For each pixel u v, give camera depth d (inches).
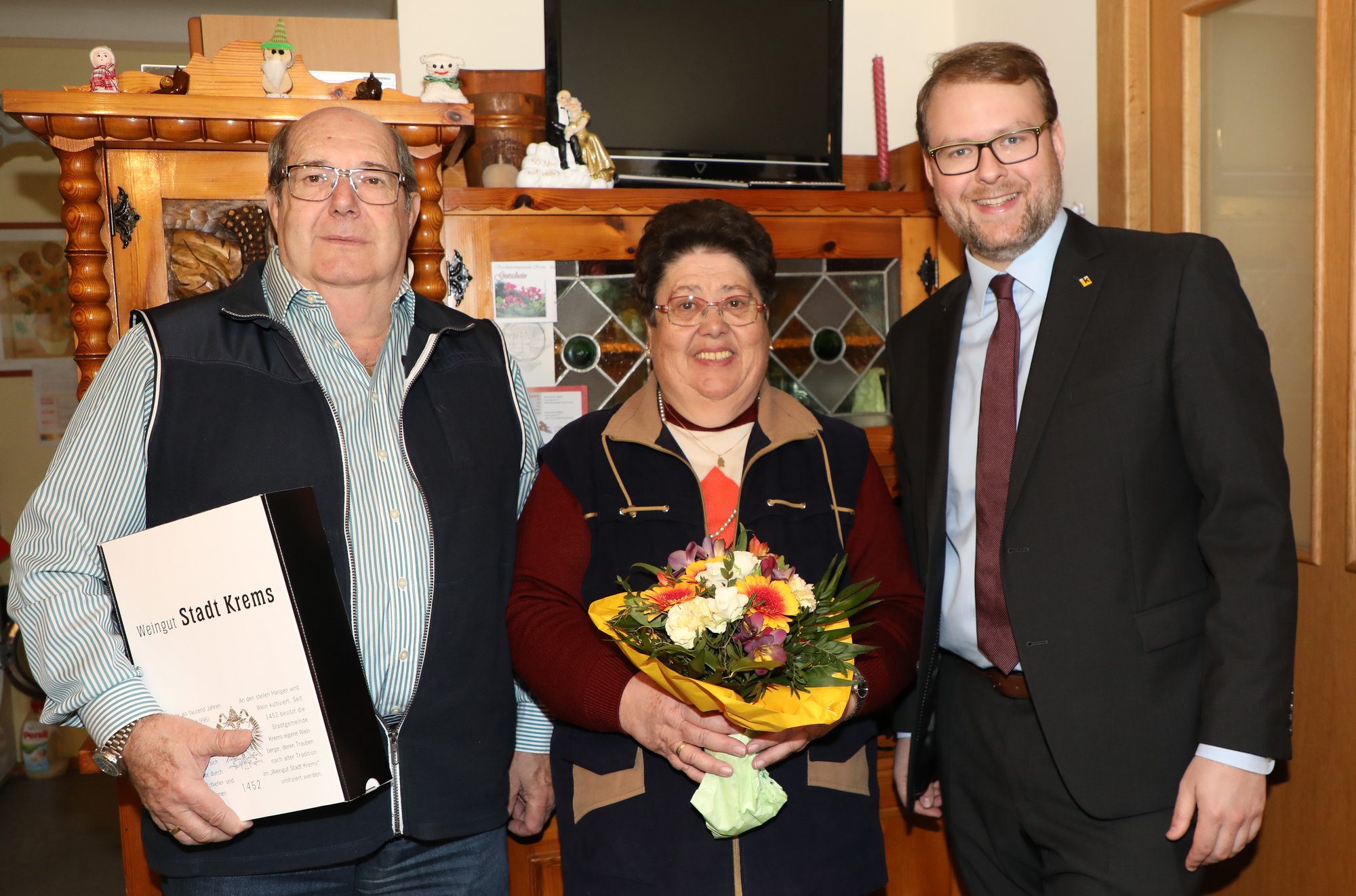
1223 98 79.6
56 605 48.3
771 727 47.8
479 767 55.7
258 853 50.6
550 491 58.9
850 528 59.7
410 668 53.0
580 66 82.2
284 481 51.5
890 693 55.2
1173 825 52.8
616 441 59.4
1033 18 96.4
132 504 51.1
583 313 79.7
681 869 53.6
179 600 48.3
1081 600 54.6
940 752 65.2
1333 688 71.9
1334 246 70.3
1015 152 57.4
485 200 76.5
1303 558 74.4
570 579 57.2
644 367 81.1
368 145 54.3
